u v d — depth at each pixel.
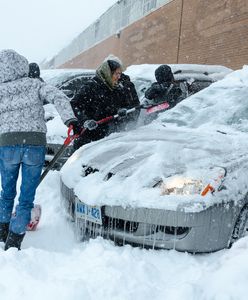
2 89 3.14
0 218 3.34
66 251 3.26
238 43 13.38
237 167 3.27
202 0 15.58
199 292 2.47
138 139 3.97
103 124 4.79
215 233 3.05
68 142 3.33
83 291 2.43
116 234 3.19
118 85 4.81
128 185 3.18
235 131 4.07
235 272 2.54
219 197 3.05
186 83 7.27
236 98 4.55
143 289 2.53
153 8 20.08
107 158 3.63
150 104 4.88
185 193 3.04
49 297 2.39
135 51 21.95
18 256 2.90
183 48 16.83
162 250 3.10
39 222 3.79
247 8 12.95
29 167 3.15
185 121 4.52
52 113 6.71
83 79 8.15
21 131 3.11
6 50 3.19
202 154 3.39
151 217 3.03
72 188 3.56
